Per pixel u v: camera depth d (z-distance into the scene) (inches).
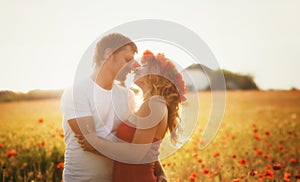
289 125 342.6
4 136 267.1
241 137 295.3
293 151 261.1
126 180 129.8
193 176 185.8
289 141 290.5
